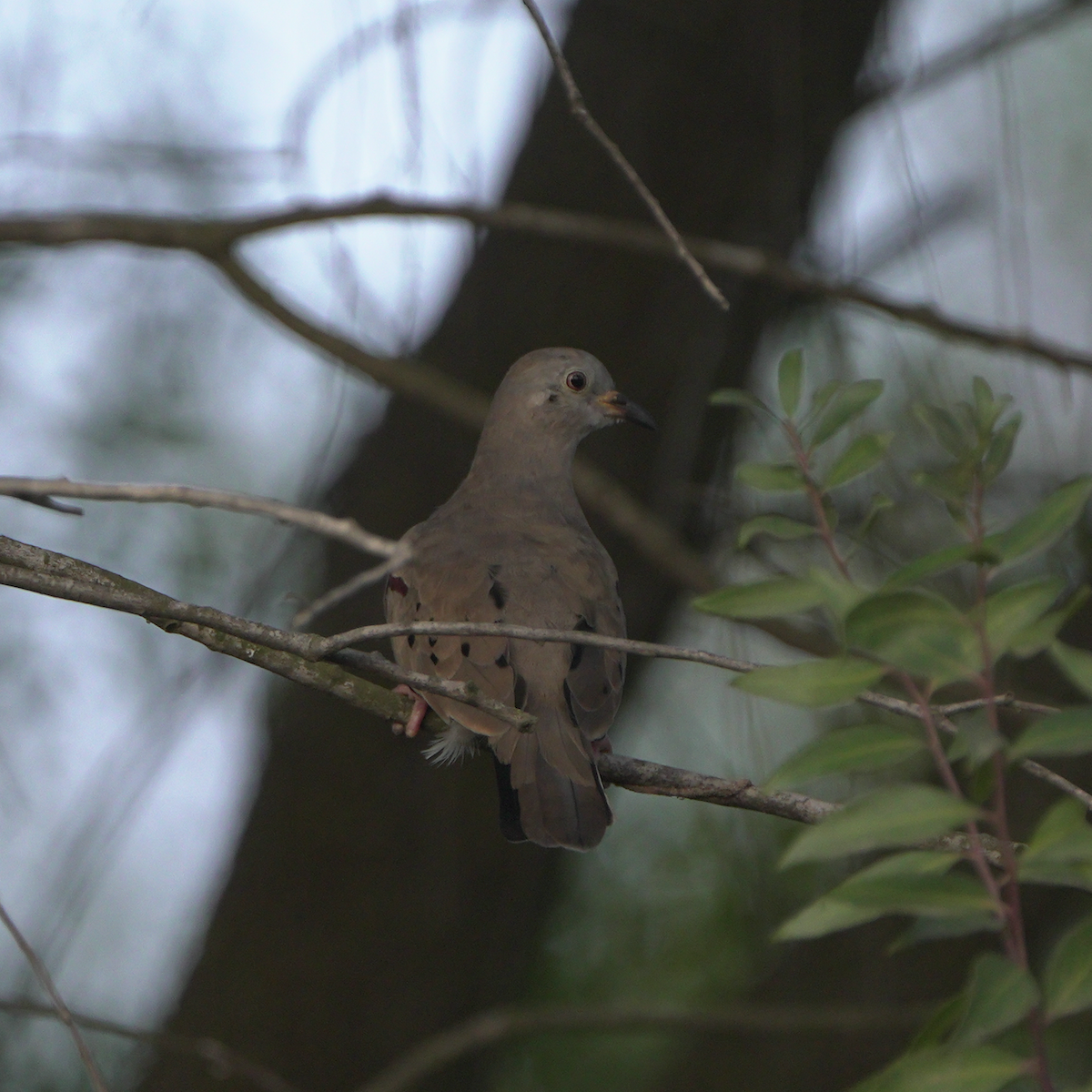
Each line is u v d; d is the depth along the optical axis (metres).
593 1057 14.45
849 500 11.68
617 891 14.26
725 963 14.06
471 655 8.58
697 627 13.81
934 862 4.44
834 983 13.30
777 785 4.52
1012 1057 4.18
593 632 8.82
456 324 13.36
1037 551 4.57
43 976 5.79
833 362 11.44
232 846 12.78
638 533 11.70
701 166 13.13
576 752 8.16
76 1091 12.44
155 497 4.79
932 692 4.67
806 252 13.18
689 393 12.07
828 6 13.09
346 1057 12.12
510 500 10.45
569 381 11.09
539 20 6.74
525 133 13.64
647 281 13.05
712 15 13.18
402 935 12.27
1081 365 11.94
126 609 6.33
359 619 12.62
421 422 13.09
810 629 12.45
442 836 12.37
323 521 4.70
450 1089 12.63
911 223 11.12
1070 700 12.39
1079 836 4.20
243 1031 12.04
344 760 12.41
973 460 4.74
